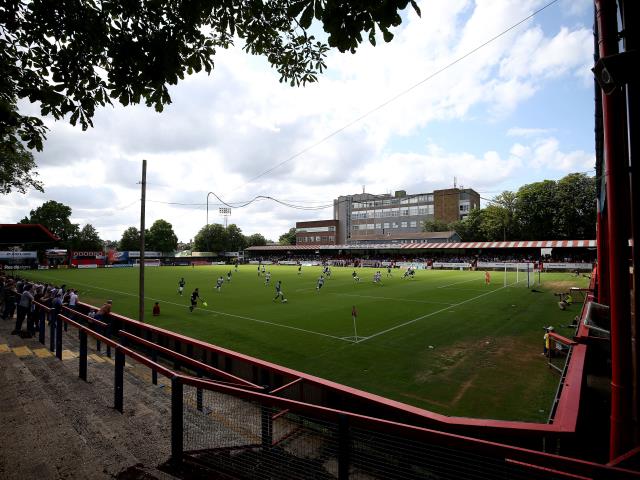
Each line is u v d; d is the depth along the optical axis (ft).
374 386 32.71
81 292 103.24
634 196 11.70
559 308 69.10
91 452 14.24
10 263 244.42
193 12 14.19
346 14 11.41
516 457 8.82
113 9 15.10
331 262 261.65
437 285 115.85
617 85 11.76
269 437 14.93
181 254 377.71
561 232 192.13
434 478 13.20
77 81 15.66
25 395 19.99
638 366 12.32
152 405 19.93
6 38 15.47
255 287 116.67
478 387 31.99
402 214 324.60
